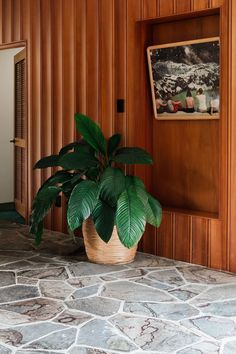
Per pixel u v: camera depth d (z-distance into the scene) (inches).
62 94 213.2
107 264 168.2
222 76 161.5
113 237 166.6
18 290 141.3
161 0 175.2
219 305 130.1
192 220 170.6
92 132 172.2
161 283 148.6
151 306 129.0
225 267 163.5
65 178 174.2
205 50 167.3
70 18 206.7
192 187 180.5
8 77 288.7
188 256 172.4
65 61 210.4
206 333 112.0
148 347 104.9
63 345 105.6
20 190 260.7
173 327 115.4
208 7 163.6
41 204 169.0
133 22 183.6
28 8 225.5
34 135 228.1
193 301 133.0
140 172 187.2
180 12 170.4
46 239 204.2
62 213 214.4
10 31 236.5
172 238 176.4
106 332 112.5
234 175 160.4
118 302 132.0
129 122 187.2
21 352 102.1
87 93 202.1
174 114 180.4
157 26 185.2
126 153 167.9
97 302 132.0
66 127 212.4
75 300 133.3
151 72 183.2
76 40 205.0
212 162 174.4
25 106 233.0
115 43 189.8
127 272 159.6
